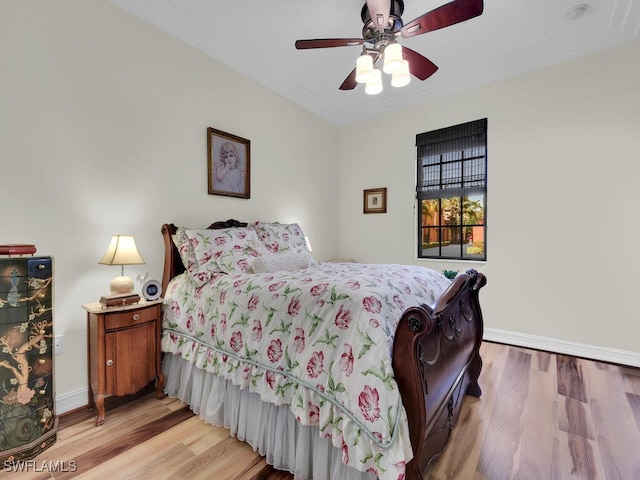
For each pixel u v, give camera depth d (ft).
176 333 6.81
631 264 8.49
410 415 3.69
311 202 13.19
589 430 5.63
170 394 6.86
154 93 7.78
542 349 9.69
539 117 9.74
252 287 5.78
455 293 4.79
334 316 4.51
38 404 5.17
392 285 5.22
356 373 3.93
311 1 7.14
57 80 6.15
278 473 4.72
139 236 7.52
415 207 12.55
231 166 9.71
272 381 4.88
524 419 5.97
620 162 8.59
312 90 11.58
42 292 5.25
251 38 8.53
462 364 5.77
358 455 3.71
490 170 10.58
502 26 8.00
